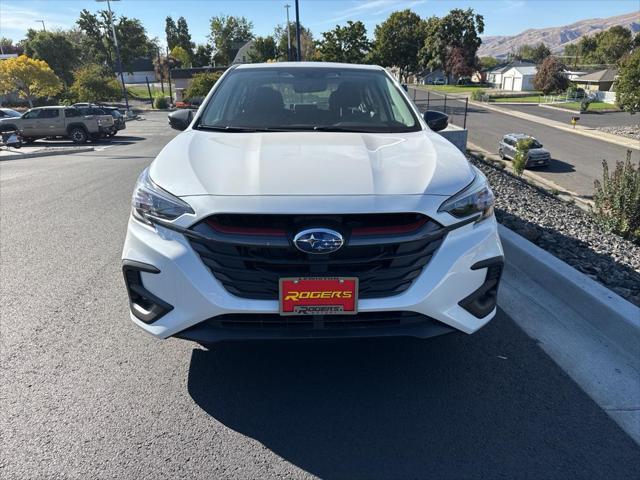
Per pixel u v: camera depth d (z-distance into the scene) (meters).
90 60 88.56
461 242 2.28
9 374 2.75
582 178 24.14
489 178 11.36
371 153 2.60
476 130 38.97
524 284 3.73
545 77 71.50
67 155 16.23
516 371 2.72
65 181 9.40
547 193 12.91
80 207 6.93
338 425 2.32
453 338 3.06
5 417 2.39
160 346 3.04
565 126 42.44
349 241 2.12
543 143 34.38
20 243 5.21
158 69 77.44
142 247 2.32
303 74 3.73
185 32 113.56
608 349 2.90
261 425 2.33
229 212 2.12
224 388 2.61
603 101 67.06
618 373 2.69
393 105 3.47
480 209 2.39
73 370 2.79
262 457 2.13
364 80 3.71
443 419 2.36
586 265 4.23
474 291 2.35
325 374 2.72
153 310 2.33
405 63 84.12
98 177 9.90
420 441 2.21
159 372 2.76
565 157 29.58
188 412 2.42
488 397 2.51
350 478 2.01
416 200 2.19
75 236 5.46
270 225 2.14
